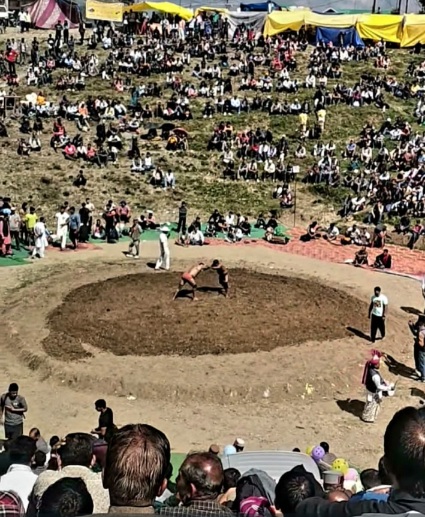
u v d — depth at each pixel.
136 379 19.03
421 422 4.75
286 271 31.28
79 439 9.03
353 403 19.14
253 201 42.47
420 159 44.59
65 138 44.91
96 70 55.81
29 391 18.84
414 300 28.77
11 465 8.47
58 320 22.44
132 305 23.56
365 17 66.25
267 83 54.44
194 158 46.06
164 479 4.97
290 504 5.99
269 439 17.02
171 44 61.12
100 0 73.88
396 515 4.42
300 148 46.69
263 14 69.00
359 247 37.22
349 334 22.66
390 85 55.56
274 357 20.44
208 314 22.83
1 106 47.62
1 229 32.06
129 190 42.06
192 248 35.44
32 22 69.25
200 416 17.97
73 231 33.88
